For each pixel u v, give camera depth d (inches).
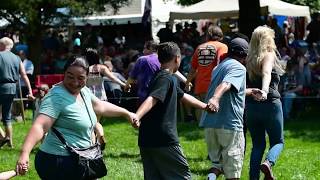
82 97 208.8
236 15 824.9
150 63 359.6
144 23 1038.4
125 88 371.2
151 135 231.3
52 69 819.4
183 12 836.0
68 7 780.0
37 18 784.9
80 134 205.2
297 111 607.8
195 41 806.5
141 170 352.2
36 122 199.2
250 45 286.7
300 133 510.0
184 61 658.2
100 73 406.3
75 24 934.4
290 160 384.8
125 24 1149.1
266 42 282.8
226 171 267.4
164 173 233.3
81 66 203.3
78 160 201.6
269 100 283.0
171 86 232.5
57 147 202.8
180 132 516.4
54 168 202.2
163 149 230.7
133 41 1128.8
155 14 1103.0
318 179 331.6
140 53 739.4
